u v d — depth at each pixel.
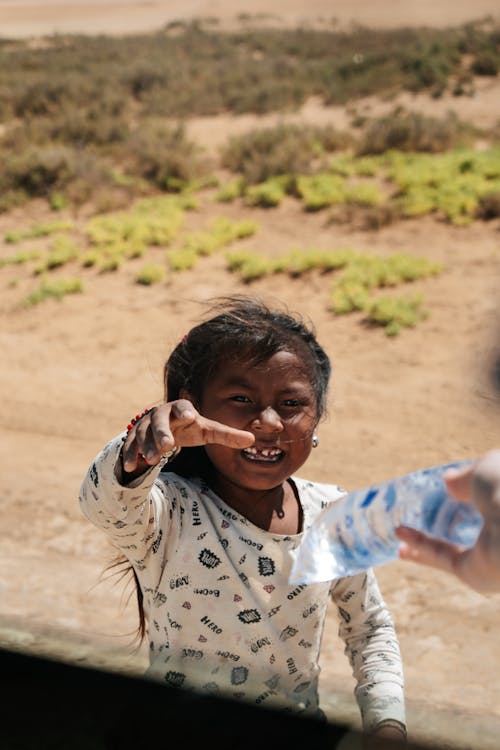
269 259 15.17
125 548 1.96
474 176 18.02
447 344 11.59
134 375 11.50
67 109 26.62
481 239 15.23
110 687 1.33
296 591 2.03
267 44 41.91
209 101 28.45
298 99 28.22
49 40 47.25
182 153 21.50
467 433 9.09
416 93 27.47
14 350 12.66
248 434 1.61
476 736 1.62
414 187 17.72
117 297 14.37
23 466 8.46
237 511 2.06
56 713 1.29
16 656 1.38
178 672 1.96
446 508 0.99
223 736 1.39
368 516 1.07
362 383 10.73
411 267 13.95
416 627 5.48
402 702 2.08
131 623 5.48
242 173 20.78
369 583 2.21
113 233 17.00
